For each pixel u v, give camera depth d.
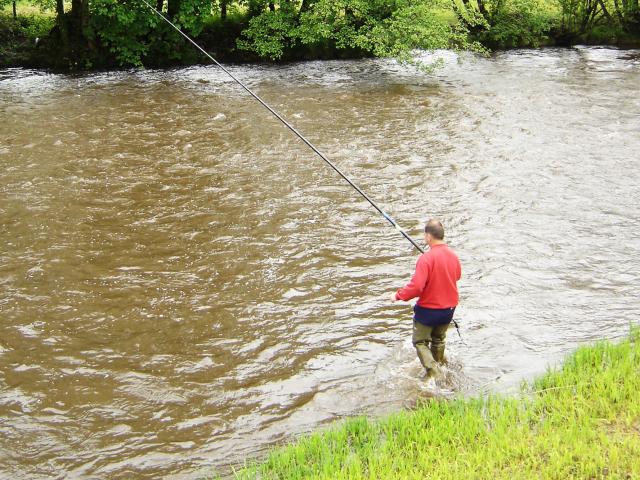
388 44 21.48
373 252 10.10
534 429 5.83
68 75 20.56
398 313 8.47
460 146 14.91
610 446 5.30
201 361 7.54
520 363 7.31
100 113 16.88
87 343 7.88
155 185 12.64
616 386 6.27
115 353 7.69
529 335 7.89
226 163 13.82
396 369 7.32
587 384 6.37
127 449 6.18
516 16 25.77
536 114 17.23
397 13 21.12
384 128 16.20
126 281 9.27
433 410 6.24
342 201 11.98
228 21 23.42
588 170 13.41
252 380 7.21
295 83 20.48
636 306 8.49
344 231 10.80
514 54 24.78
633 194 12.19
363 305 8.66
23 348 7.75
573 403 6.07
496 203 11.84
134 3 21.16
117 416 6.65
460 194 12.27
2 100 17.70
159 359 7.58
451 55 24.52
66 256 9.94
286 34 22.62
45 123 15.95
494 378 7.05
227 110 17.45
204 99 18.44
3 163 13.45
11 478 5.82
